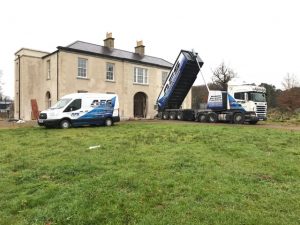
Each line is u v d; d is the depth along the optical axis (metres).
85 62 27.58
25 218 4.62
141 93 32.84
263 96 21.67
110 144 10.79
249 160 7.95
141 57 33.91
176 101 28.06
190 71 25.23
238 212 4.55
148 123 21.33
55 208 4.86
